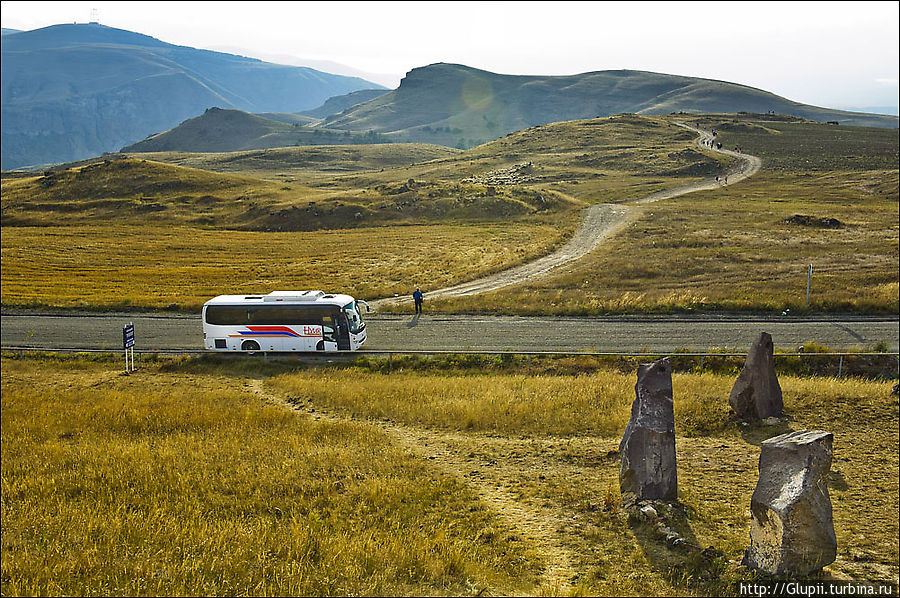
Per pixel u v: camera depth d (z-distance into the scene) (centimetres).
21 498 1661
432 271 6338
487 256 6956
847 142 17300
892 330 3853
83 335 4312
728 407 2438
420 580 1108
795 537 1159
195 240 9212
